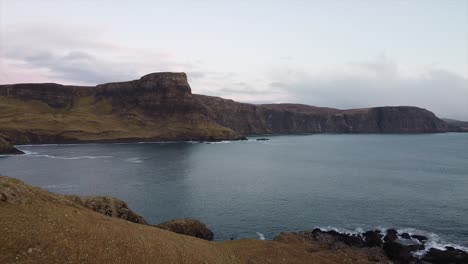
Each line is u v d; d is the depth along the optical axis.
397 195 85.50
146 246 31.05
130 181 101.06
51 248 25.27
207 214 69.50
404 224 63.44
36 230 26.33
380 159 163.38
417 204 76.81
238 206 75.19
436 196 84.38
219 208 73.62
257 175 115.56
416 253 50.25
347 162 152.25
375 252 49.41
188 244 36.00
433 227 61.75
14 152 167.12
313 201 79.56
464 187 95.44
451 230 60.16
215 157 166.12
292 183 101.50
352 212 71.00
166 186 94.88
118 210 47.84
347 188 94.31
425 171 125.00
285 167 135.12
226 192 88.62
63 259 24.86
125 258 28.12
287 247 46.38
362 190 91.56
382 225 62.97
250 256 40.50
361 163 148.62
